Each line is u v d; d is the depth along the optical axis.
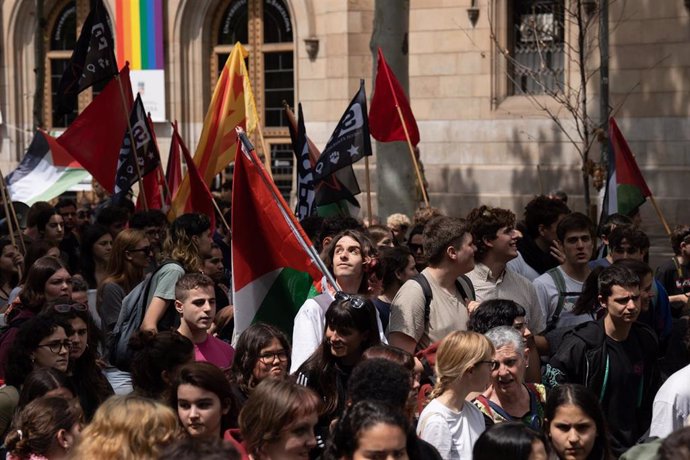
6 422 7.54
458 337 6.99
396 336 8.48
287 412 5.87
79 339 7.93
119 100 14.29
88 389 8.09
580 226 9.75
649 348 8.38
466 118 27.02
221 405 6.66
